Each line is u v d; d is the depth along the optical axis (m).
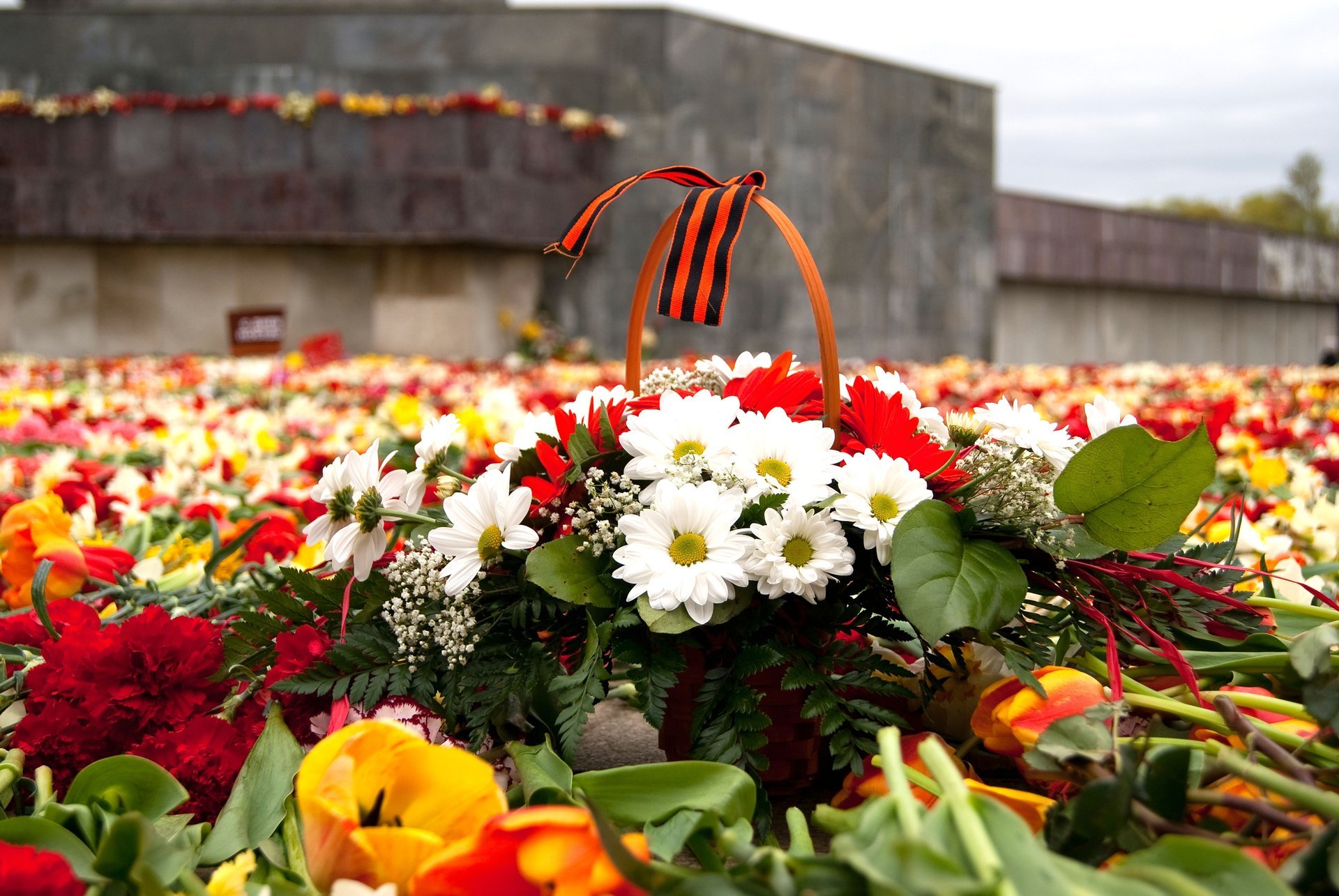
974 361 22.66
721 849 1.00
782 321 20.75
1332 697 1.05
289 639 1.35
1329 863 0.85
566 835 0.88
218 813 1.27
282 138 17.80
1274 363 32.12
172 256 18.53
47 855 0.92
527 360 17.86
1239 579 1.39
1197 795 0.96
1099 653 1.39
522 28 19.33
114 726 1.35
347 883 0.92
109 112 17.89
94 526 2.45
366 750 0.99
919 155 22.70
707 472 1.34
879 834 0.85
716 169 20.00
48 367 10.46
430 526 1.44
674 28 19.44
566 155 18.81
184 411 4.64
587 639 1.31
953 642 1.30
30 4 20.50
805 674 1.26
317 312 18.52
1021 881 0.80
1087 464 1.21
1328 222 67.94
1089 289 27.58
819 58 21.09
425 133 17.73
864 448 1.42
